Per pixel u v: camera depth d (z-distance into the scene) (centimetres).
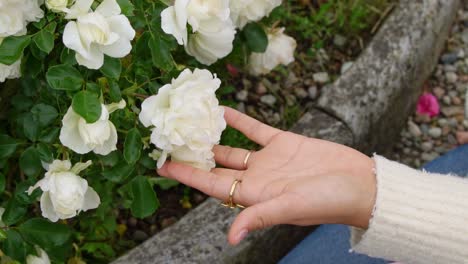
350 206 80
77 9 77
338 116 118
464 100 151
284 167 83
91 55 78
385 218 80
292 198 78
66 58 79
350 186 80
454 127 146
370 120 121
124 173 85
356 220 82
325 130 117
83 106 77
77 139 79
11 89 89
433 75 154
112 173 85
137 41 84
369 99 121
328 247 106
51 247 88
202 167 82
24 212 86
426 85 152
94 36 76
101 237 106
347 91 121
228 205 82
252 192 81
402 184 81
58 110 84
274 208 77
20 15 76
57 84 78
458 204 80
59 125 84
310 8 144
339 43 141
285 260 106
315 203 79
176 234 102
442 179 82
